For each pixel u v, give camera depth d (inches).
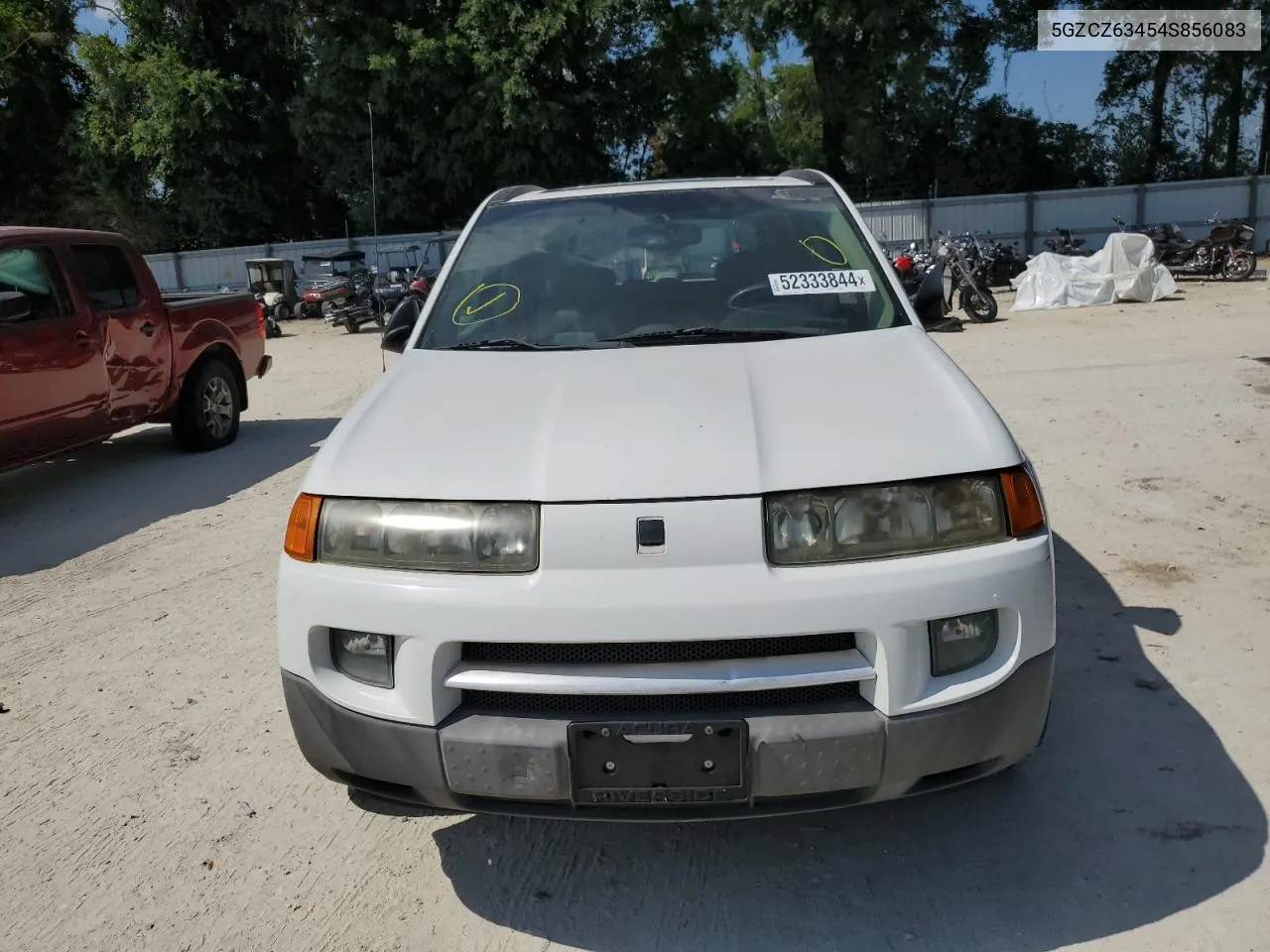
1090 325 517.7
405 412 108.9
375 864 111.4
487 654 91.5
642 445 94.7
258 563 212.5
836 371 111.5
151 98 1039.0
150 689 155.8
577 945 97.5
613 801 89.4
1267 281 698.8
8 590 202.5
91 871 112.0
